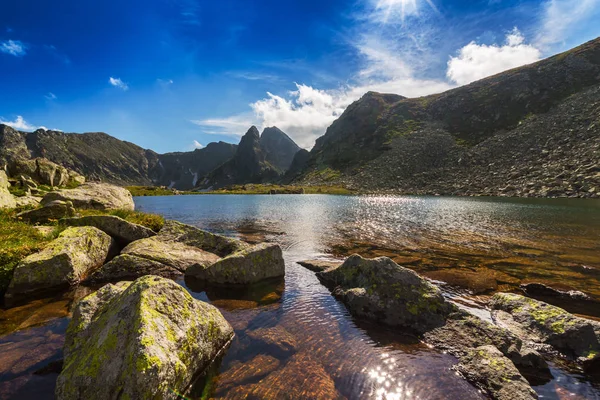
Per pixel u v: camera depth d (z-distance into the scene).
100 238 19.44
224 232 33.12
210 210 60.91
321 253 23.53
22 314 12.13
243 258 16.69
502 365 8.47
